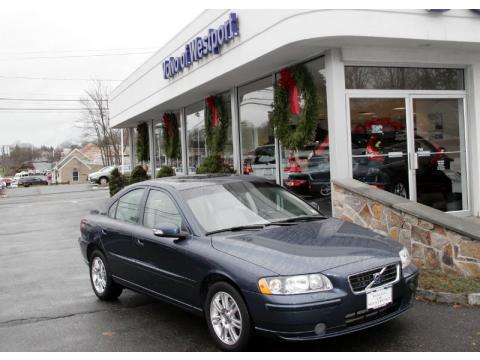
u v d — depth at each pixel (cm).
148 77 1650
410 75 967
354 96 910
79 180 9119
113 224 631
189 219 519
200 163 1509
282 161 1068
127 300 659
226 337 455
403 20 837
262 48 912
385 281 442
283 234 490
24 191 4531
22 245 1197
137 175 2039
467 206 1018
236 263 440
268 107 1105
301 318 401
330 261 427
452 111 1010
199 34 1191
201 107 1488
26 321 587
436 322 502
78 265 912
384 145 938
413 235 693
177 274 506
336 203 855
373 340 463
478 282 586
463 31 883
